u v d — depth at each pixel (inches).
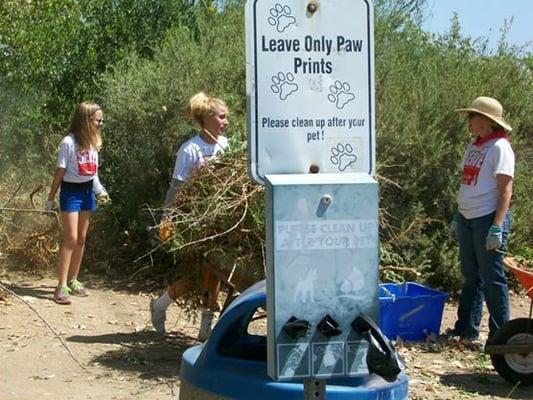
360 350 137.9
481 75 411.8
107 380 259.6
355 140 145.3
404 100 397.7
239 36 447.2
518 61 422.3
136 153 422.0
